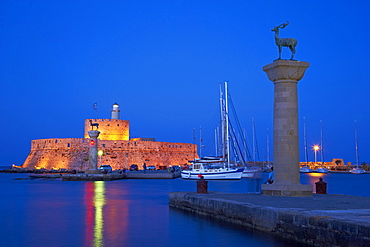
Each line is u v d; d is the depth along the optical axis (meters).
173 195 25.03
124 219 19.38
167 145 121.38
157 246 13.59
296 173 22.12
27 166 121.19
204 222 18.11
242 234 15.03
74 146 112.88
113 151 112.19
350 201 18.47
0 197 32.31
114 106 123.69
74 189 43.31
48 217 20.28
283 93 22.12
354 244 10.84
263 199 19.48
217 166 70.62
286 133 22.06
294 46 22.84
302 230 12.98
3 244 13.95
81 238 14.91
